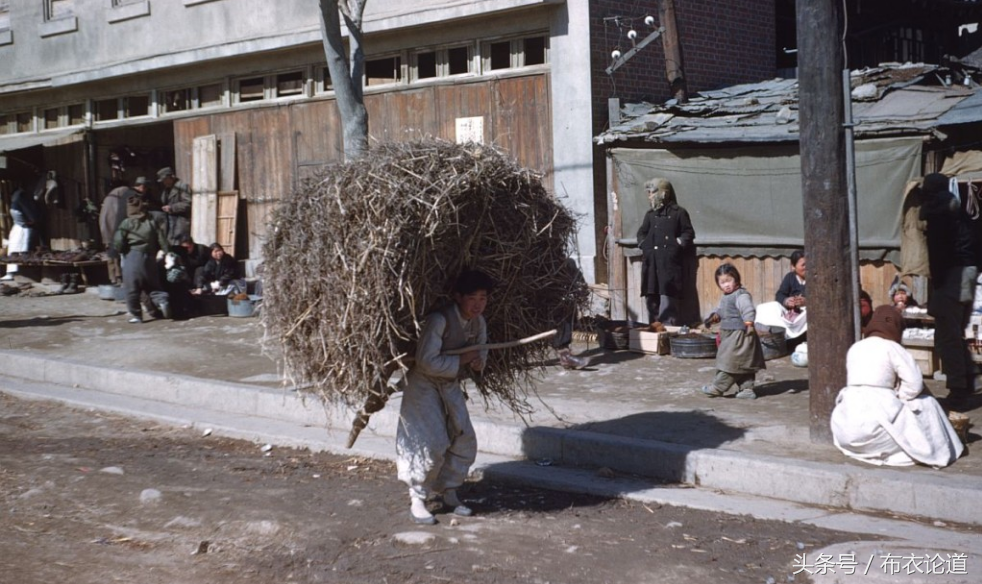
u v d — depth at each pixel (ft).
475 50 45.98
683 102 43.70
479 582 15.62
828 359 22.35
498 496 21.22
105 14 60.08
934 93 36.78
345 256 17.57
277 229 19.15
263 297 19.40
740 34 50.29
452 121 46.91
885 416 20.54
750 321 27.71
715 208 39.19
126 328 44.70
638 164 40.75
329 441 25.82
